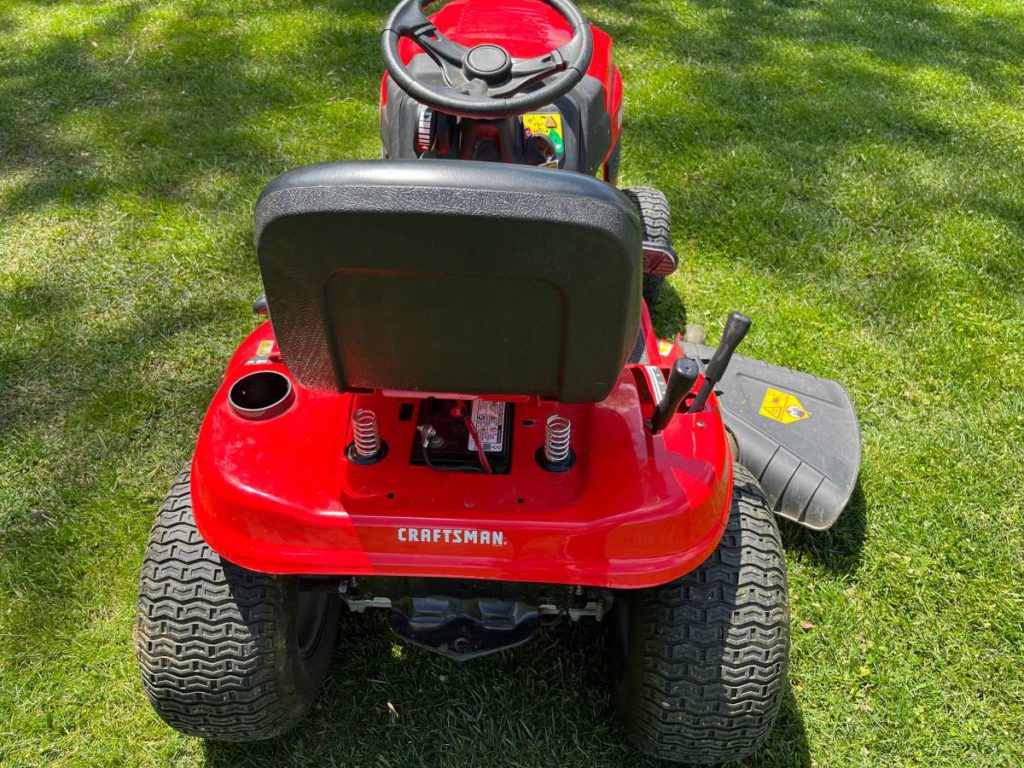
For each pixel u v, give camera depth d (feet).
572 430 7.03
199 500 6.73
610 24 22.56
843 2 25.38
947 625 9.39
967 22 24.79
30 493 10.36
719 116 18.67
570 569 6.45
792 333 13.17
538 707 8.54
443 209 4.63
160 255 14.07
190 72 19.24
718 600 6.79
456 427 6.93
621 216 4.78
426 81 10.67
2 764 7.92
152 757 8.04
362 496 6.48
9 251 14.01
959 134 18.81
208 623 6.79
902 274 14.48
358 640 8.99
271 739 8.18
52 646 8.86
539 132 10.18
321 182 4.71
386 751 8.17
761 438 10.21
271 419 7.02
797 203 16.05
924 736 8.43
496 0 13.67
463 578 6.73
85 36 20.67
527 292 5.10
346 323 5.41
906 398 12.23
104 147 16.60
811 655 9.06
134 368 12.10
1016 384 12.46
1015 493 10.85
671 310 13.57
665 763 8.16
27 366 12.00
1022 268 14.75
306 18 21.62
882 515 10.51
